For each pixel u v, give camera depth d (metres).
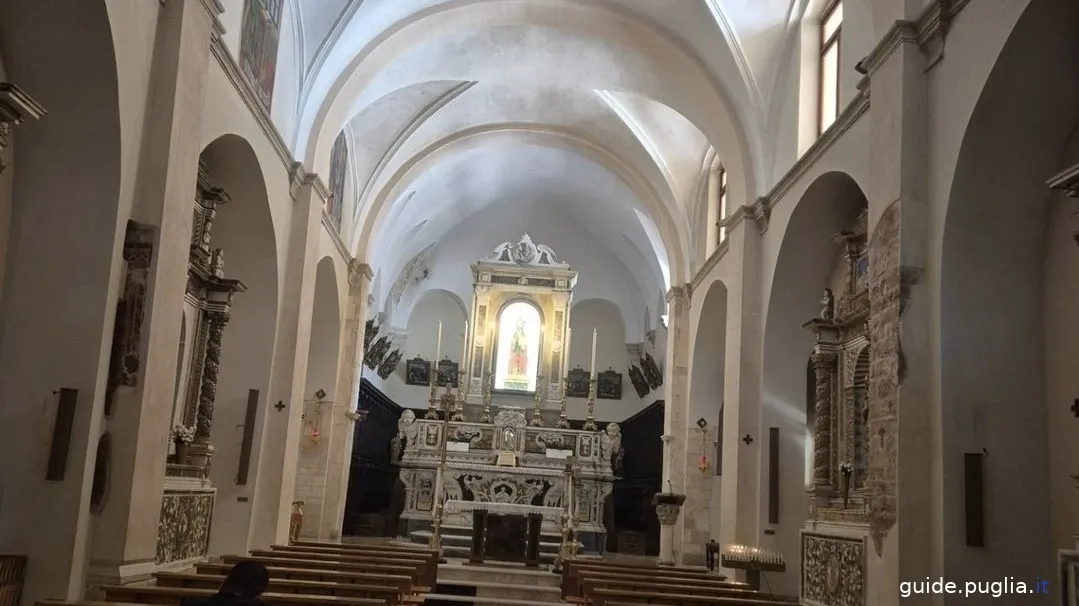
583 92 18.64
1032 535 7.76
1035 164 7.94
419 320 29.09
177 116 8.52
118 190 7.90
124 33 7.70
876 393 8.64
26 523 7.53
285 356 13.72
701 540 18.59
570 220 28.14
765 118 14.08
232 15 10.59
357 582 9.00
